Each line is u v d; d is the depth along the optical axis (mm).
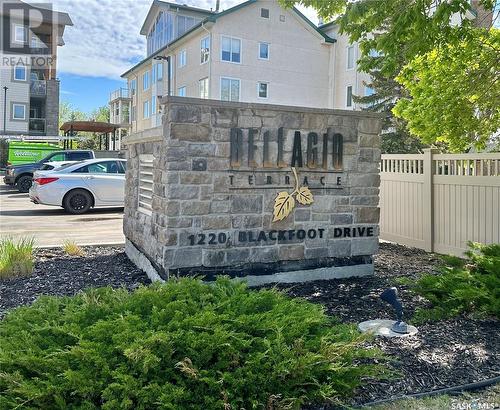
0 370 2801
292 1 6891
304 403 2947
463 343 3971
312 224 6137
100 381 2703
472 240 7801
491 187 7480
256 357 2910
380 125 6453
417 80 9008
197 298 3746
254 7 26562
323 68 28797
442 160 8336
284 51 27609
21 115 33625
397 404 3021
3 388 2760
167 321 3254
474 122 8266
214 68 25891
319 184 6141
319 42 28516
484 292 4543
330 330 3479
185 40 28359
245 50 26578
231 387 2775
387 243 9469
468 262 6488
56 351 2924
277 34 27359
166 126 5395
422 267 7168
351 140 6301
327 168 6168
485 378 3379
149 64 35125
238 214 5695
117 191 13828
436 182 8469
